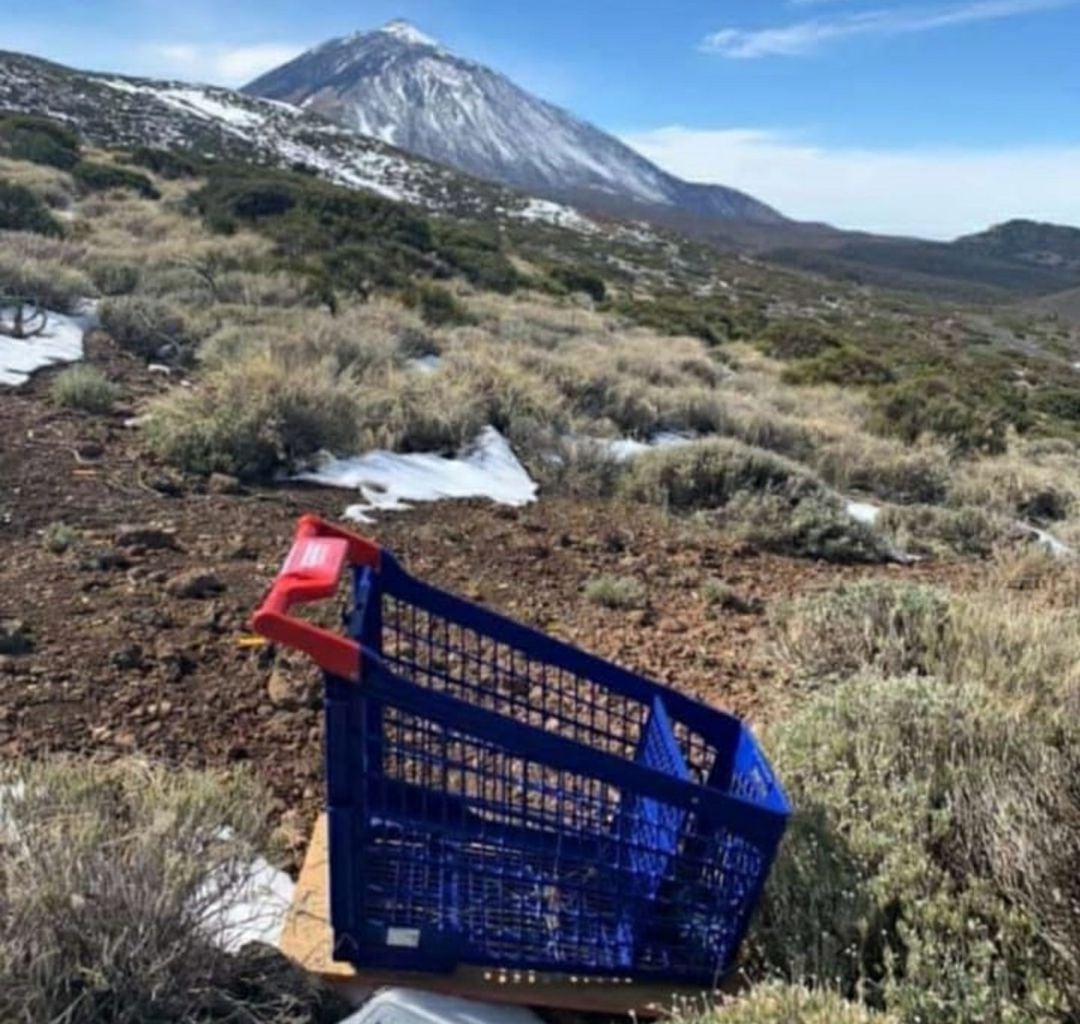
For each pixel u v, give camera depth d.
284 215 23.83
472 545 6.27
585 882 2.45
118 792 2.81
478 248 29.36
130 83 67.75
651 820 2.52
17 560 4.95
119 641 4.15
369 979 2.36
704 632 5.17
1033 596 6.09
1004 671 4.04
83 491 6.15
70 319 11.17
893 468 10.23
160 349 10.52
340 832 2.28
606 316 23.55
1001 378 31.53
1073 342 66.56
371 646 2.72
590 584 5.59
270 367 8.02
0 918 2.08
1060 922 2.19
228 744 3.51
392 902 2.38
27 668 3.84
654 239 76.88
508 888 2.43
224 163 32.53
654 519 7.54
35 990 1.99
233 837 2.64
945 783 2.85
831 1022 2.01
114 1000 2.08
